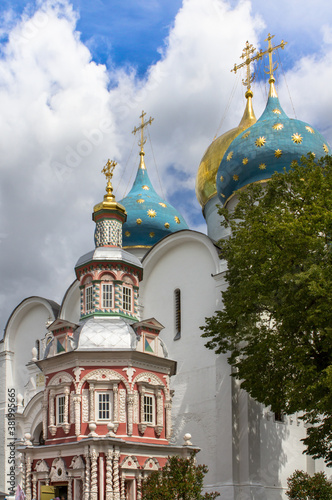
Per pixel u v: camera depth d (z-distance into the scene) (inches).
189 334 1524.4
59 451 1130.7
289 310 984.9
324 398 916.6
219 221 1887.3
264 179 1644.9
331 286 938.7
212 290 1505.9
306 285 957.8
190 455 1179.3
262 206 1121.4
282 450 1386.6
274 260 1019.9
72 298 1779.0
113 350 1165.1
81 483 1075.3
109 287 1293.1
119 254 1321.4
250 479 1274.6
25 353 1889.8
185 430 1438.2
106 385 1157.1
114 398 1144.2
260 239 1032.2
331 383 891.4
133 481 1096.8
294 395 964.6
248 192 1214.9
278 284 1009.5
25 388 1770.4
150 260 1673.2
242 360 1135.6
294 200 1080.8
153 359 1210.0
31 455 1175.6
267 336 1051.9
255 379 1067.9
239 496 1272.1
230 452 1301.7
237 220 1688.0
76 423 1128.8
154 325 1234.6
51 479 1127.6
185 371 1496.1
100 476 1058.7
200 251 1572.3
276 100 1845.5
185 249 1616.6
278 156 1631.4
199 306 1525.6
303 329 991.0
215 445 1355.8
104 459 1071.0
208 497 1107.9
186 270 1594.5
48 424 1187.3
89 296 1301.7
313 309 965.8
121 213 1400.1
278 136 1649.9
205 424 1397.6
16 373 1893.5
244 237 1085.1
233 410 1333.7
